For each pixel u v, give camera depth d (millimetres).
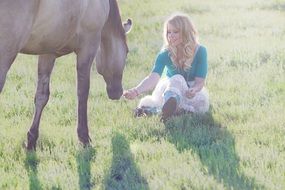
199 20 14320
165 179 5051
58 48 5875
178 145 5902
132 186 5004
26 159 5773
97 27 6203
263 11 15258
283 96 7473
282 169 5172
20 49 5219
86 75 6223
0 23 4984
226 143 5879
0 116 7312
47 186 5070
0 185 5113
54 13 5398
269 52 9992
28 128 6730
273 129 6250
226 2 17234
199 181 4973
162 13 15922
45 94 6254
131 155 5680
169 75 7066
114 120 6910
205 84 8250
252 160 5426
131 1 18500
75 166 5449
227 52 10312
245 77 8531
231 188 4797
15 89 8625
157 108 6945
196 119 6695
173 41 6820
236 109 7012
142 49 11266
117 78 7152
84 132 6141
